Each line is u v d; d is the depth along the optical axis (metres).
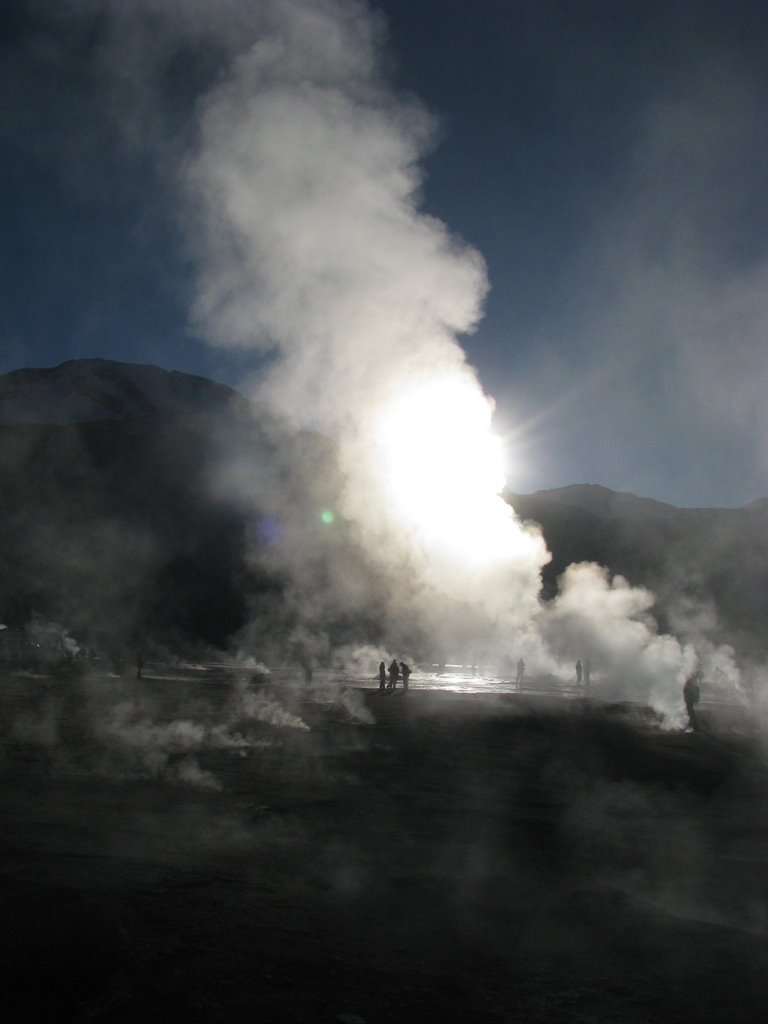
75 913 6.38
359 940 6.40
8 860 8.02
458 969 5.94
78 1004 4.95
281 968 5.67
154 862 8.31
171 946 5.91
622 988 5.71
